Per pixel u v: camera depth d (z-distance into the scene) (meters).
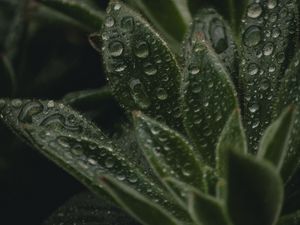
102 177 0.24
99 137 0.29
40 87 0.38
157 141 0.26
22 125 0.27
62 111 0.29
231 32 0.30
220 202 0.23
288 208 0.27
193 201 0.23
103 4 0.38
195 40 0.28
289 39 0.29
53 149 0.26
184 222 0.27
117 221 0.30
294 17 0.29
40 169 0.37
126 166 0.28
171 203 0.27
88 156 0.27
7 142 0.36
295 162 0.26
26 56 0.39
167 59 0.29
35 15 0.39
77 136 0.27
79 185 0.36
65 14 0.34
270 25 0.29
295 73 0.27
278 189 0.23
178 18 0.33
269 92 0.29
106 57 0.29
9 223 0.37
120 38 0.29
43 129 0.27
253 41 0.29
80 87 0.39
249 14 0.29
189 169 0.26
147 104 0.29
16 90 0.38
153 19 0.33
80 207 0.31
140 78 0.29
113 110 0.34
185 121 0.28
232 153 0.22
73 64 0.39
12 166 0.37
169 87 0.29
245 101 0.29
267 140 0.24
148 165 0.29
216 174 0.26
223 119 0.28
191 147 0.26
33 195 0.37
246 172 0.22
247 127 0.29
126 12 0.29
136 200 0.24
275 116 0.28
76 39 0.39
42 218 0.37
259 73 0.29
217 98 0.28
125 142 0.30
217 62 0.28
